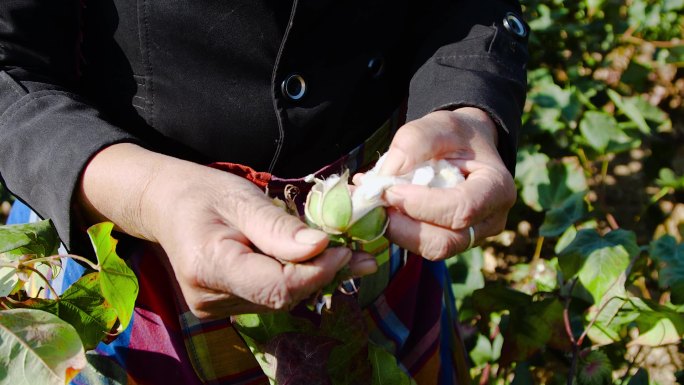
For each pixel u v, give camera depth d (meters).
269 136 0.76
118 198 0.65
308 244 0.58
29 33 0.70
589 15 1.94
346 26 0.76
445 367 1.00
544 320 1.07
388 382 0.83
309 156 0.79
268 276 0.59
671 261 1.14
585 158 1.71
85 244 0.72
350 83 0.78
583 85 1.88
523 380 1.12
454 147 0.68
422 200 0.64
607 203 1.89
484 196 0.65
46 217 0.72
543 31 1.84
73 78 0.74
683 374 1.18
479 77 0.77
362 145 0.82
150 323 0.77
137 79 0.74
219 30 0.72
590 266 1.06
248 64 0.74
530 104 1.70
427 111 0.77
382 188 0.64
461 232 0.66
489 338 1.32
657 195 1.79
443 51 0.80
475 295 1.15
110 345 0.78
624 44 1.94
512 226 1.72
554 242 1.71
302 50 0.74
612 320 1.07
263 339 0.79
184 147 0.76
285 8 0.73
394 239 0.66
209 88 0.74
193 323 0.77
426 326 0.95
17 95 0.71
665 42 1.98
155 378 0.78
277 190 0.78
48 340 0.65
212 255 0.59
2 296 0.74
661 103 2.01
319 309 0.65
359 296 0.86
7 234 0.71
